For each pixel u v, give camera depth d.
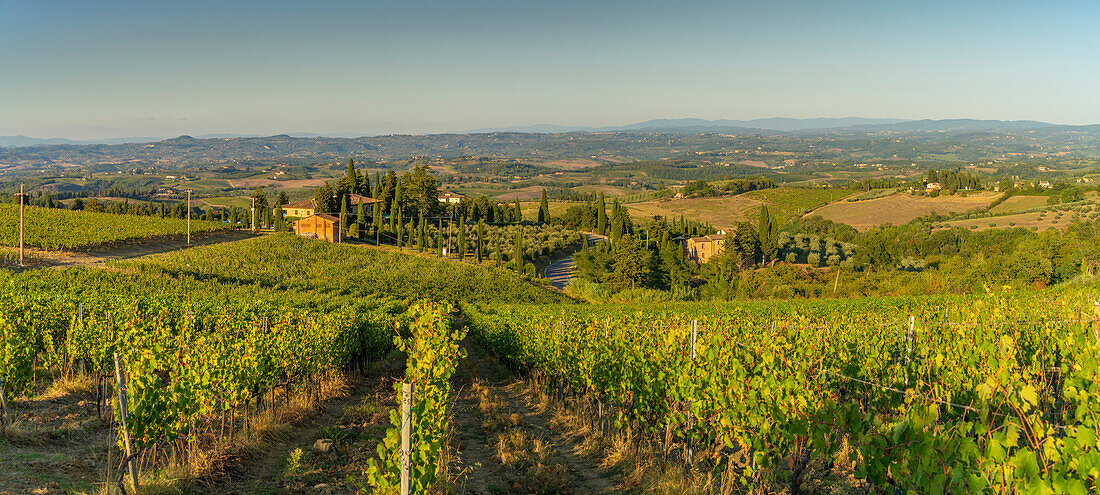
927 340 11.12
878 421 6.80
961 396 8.06
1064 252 62.94
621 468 10.22
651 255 78.62
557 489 9.29
